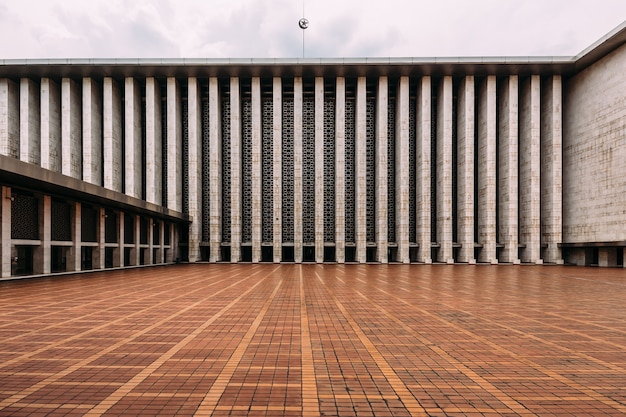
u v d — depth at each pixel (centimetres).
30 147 2995
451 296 1066
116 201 1917
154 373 438
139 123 3181
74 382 411
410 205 3247
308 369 454
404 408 354
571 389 400
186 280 1516
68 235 1858
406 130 3086
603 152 2714
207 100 3303
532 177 3014
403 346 551
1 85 2975
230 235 3153
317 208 3078
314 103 3262
